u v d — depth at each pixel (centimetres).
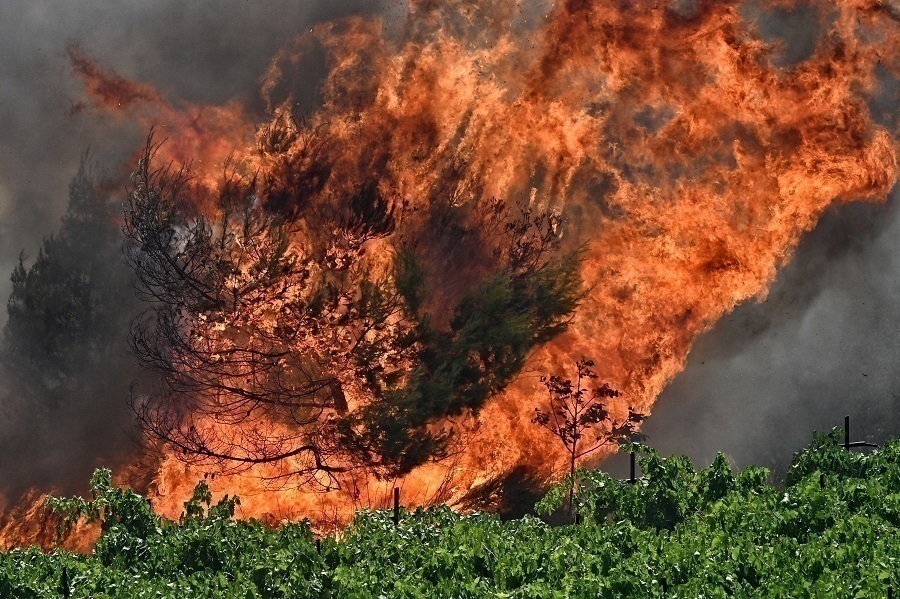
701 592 2955
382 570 3325
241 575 3309
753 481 4156
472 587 3072
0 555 3731
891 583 2930
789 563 3212
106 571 3419
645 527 4016
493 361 5547
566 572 3162
